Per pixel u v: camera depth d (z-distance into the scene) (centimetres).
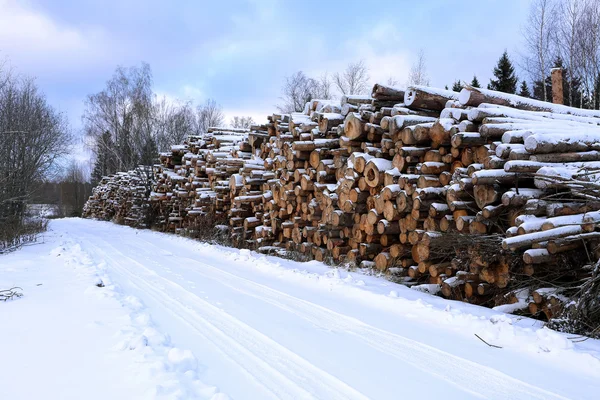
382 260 830
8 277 753
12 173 1617
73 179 6284
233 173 1502
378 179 827
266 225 1274
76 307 545
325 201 975
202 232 1568
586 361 397
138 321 488
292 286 746
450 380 367
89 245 1437
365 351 432
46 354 381
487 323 503
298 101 4184
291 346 440
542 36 2373
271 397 326
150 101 3725
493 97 777
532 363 406
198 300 625
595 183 519
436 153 756
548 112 834
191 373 351
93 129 4112
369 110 907
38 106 2073
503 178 593
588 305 483
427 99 817
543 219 552
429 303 612
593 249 532
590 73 2253
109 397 302
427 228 736
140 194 2506
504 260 597
